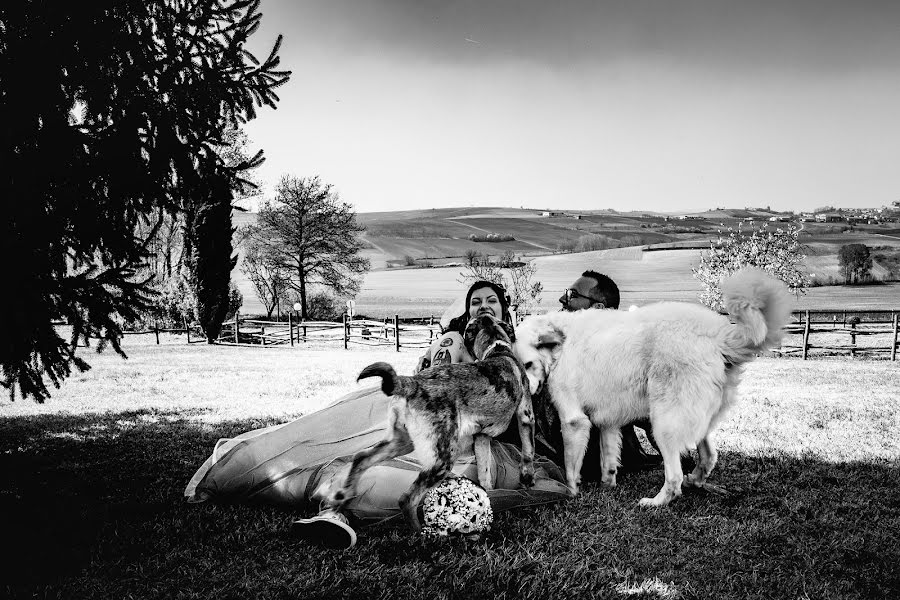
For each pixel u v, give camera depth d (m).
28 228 4.79
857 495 5.37
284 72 6.12
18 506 5.14
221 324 30.69
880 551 4.14
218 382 15.14
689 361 5.20
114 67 5.19
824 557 4.07
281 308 48.03
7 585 3.68
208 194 6.00
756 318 5.08
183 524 4.69
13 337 4.85
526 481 5.25
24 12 4.71
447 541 4.32
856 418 9.62
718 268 30.83
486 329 5.56
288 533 4.46
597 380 5.51
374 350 25.67
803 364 18.72
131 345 28.81
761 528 4.54
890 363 18.84
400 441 4.49
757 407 10.70
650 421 5.46
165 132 5.38
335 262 49.47
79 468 6.49
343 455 5.07
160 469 6.45
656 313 5.56
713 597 3.54
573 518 4.79
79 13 4.84
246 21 5.88
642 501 5.17
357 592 3.60
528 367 5.65
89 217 5.11
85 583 3.72
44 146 4.82
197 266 29.62
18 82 4.69
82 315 5.27
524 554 4.14
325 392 13.28
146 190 5.34
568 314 5.96
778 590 3.62
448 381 4.64
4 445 7.74
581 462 5.61
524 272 26.09
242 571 3.88
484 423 4.85
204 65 5.71
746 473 6.12
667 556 4.13
